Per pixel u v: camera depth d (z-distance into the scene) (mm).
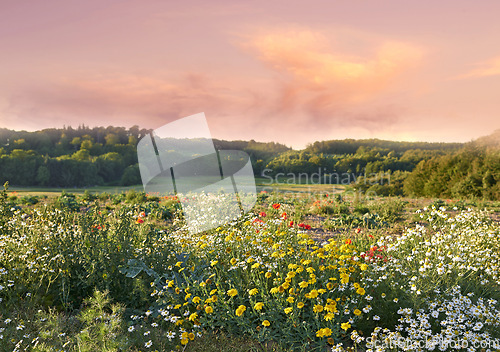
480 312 3092
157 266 3908
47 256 3740
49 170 59406
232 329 3070
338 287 3342
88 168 62250
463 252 4273
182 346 2826
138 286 3480
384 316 3199
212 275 3486
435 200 13375
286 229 4617
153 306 3416
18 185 57469
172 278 3676
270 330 2973
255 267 3408
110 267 3668
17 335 2781
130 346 2691
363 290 3070
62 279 3469
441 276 3564
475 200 13500
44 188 55656
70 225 4293
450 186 18391
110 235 4016
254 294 3193
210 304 3182
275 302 3154
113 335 2656
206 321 3055
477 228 5332
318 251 3588
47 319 3004
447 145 51781
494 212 10273
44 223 4566
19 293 3455
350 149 63594
